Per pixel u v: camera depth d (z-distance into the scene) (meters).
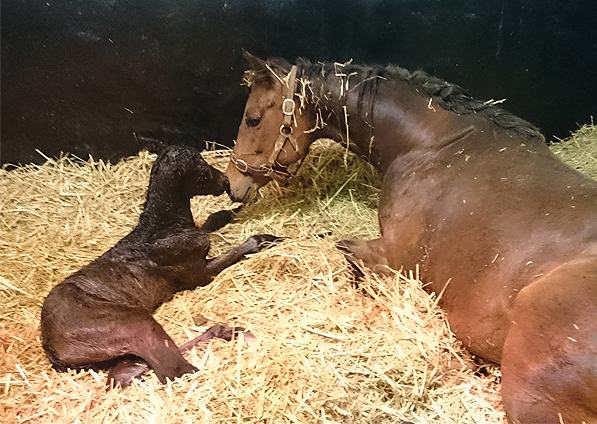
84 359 1.47
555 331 1.08
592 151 2.40
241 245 1.89
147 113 2.45
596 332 1.04
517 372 1.14
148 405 1.34
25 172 2.44
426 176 1.60
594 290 1.07
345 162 2.08
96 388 1.44
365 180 2.29
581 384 1.04
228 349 1.47
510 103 2.54
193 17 2.26
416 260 1.57
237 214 2.19
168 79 2.37
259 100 1.81
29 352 1.58
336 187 2.26
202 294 1.75
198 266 1.77
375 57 2.38
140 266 1.68
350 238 1.91
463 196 1.48
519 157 1.47
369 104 1.72
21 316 1.72
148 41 2.29
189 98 2.42
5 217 2.17
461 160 1.55
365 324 1.51
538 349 1.10
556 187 1.35
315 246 1.84
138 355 1.45
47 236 2.07
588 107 2.56
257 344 1.46
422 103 1.68
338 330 1.50
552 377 1.08
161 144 2.51
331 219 2.13
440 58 2.40
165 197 1.71
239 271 1.78
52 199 2.28
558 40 2.39
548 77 2.48
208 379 1.38
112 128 2.46
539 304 1.13
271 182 2.27
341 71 1.75
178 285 1.77
